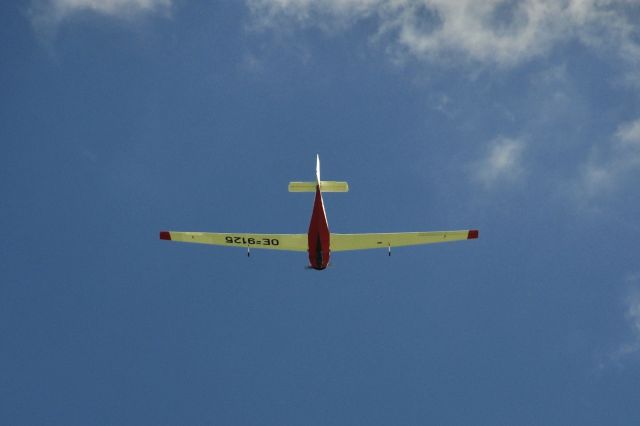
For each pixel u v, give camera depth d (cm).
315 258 11662
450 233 11956
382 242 11956
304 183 11681
